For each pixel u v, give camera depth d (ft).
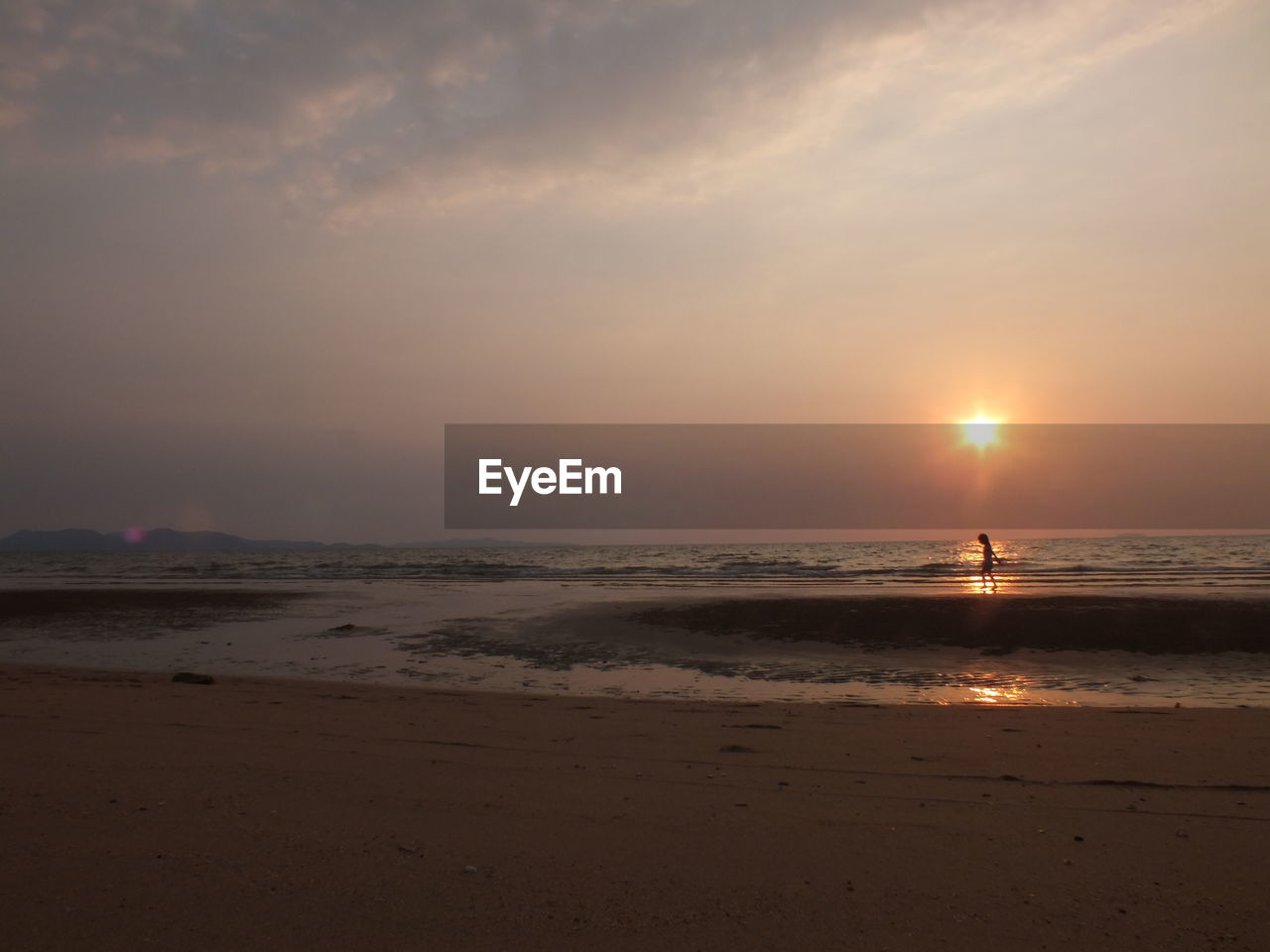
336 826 16.22
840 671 50.11
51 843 14.85
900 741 26.53
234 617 82.12
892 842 15.64
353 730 27.45
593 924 11.69
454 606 88.22
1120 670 49.01
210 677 42.42
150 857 14.21
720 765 22.76
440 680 47.75
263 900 12.40
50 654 60.29
